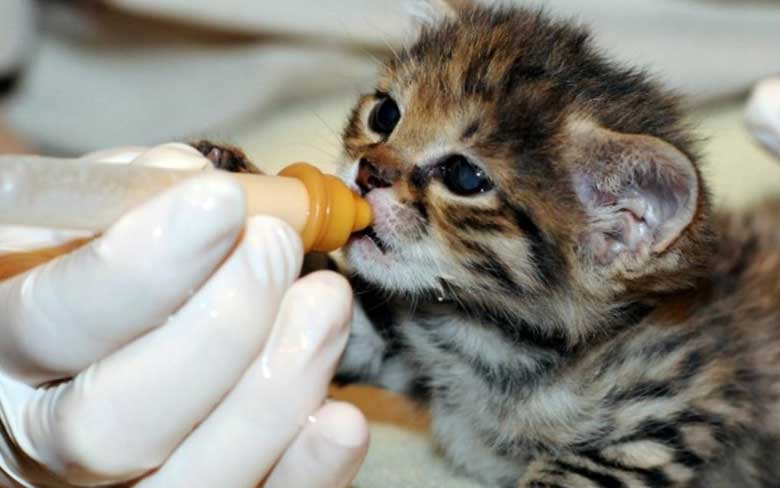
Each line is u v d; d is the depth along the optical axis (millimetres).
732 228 435
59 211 299
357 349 405
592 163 376
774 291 410
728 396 385
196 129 586
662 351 386
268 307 316
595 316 384
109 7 550
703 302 397
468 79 384
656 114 390
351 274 390
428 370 403
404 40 438
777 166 528
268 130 570
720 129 561
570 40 403
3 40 551
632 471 378
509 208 375
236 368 315
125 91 589
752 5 582
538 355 388
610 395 384
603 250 378
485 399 396
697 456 379
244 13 560
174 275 302
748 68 576
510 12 418
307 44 584
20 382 324
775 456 398
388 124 391
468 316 389
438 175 376
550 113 379
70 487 331
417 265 377
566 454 387
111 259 300
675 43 569
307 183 331
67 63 586
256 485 331
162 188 307
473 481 403
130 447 312
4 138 489
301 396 325
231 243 306
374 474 388
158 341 310
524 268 378
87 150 588
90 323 305
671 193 365
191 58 586
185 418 314
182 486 321
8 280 319
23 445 322
